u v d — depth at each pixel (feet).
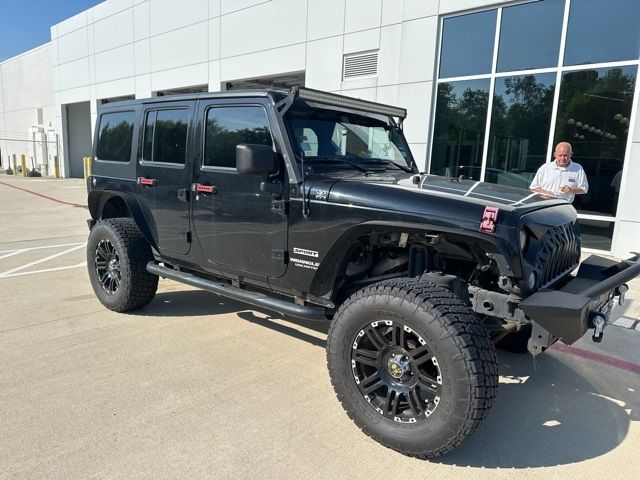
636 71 24.50
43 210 43.55
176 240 13.53
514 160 29.40
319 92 11.39
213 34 50.65
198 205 12.62
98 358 12.20
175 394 10.50
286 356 12.62
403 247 10.09
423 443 8.22
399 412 8.72
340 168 11.37
